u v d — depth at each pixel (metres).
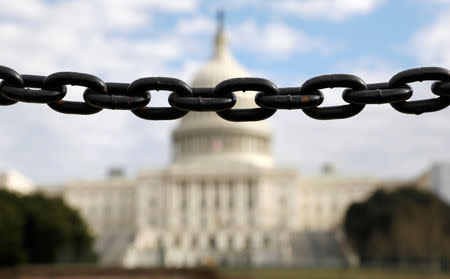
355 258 143.62
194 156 195.25
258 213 185.50
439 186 174.38
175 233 167.50
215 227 180.25
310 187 198.00
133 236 168.38
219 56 184.62
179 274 47.84
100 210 199.88
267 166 194.88
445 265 119.88
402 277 93.38
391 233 125.31
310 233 170.38
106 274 46.97
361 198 195.75
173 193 189.00
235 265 128.75
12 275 47.00
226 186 188.25
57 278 47.03
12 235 91.31
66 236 103.19
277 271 101.44
